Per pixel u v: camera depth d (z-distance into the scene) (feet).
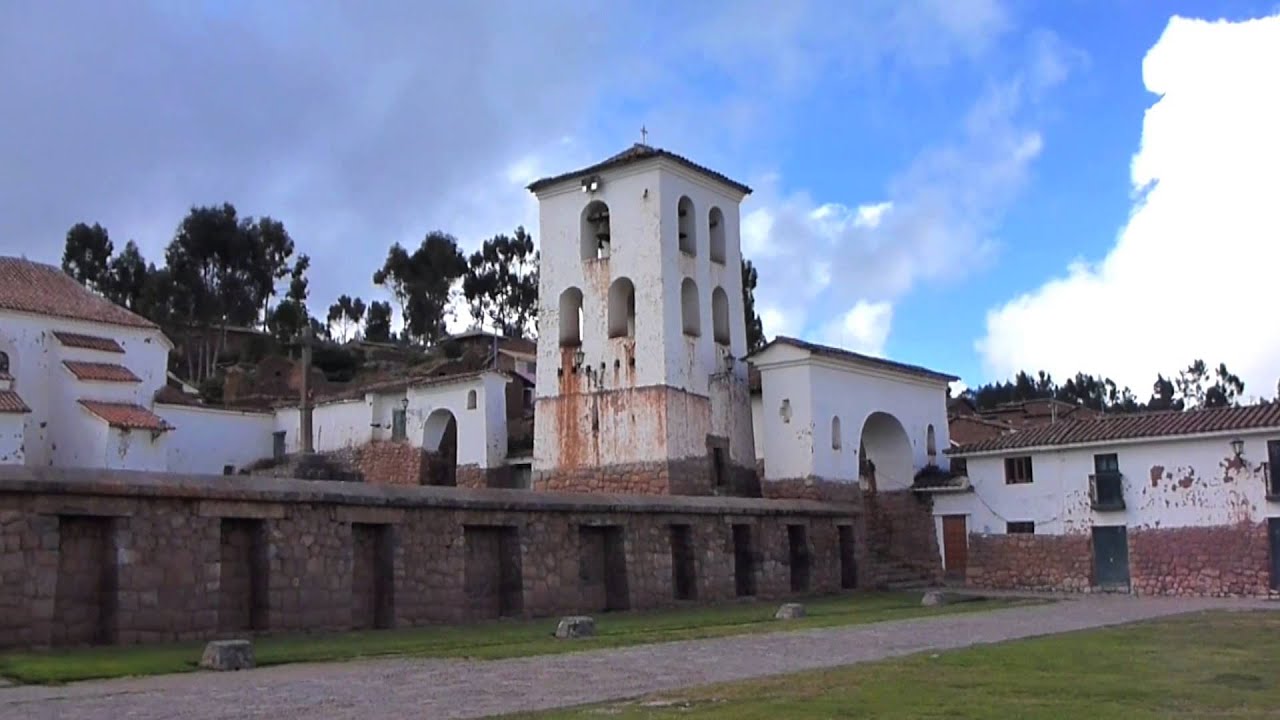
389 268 362.53
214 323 303.89
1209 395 403.34
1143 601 109.19
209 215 306.35
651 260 140.15
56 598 63.10
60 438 135.95
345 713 41.55
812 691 45.29
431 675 53.78
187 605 67.31
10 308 133.49
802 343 136.56
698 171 147.23
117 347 143.02
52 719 40.04
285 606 72.38
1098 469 126.21
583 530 96.37
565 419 144.46
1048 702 41.86
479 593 87.30
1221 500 116.67
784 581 118.01
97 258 310.65
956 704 41.27
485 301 358.43
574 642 70.69
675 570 105.50
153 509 66.74
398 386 185.06
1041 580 129.59
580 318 148.77
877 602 111.45
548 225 150.51
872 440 153.28
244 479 72.74
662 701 43.27
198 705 43.80
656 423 136.26
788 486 136.05
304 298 329.93
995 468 135.64
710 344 146.30
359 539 79.25
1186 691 44.91
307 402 123.34
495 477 170.19
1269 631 72.13
